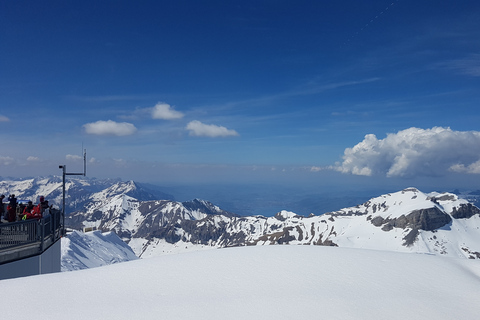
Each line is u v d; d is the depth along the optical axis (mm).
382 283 10234
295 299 8656
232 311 7836
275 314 7723
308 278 10445
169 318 7410
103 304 8203
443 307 8516
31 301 8344
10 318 7336
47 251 17922
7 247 14547
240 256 12695
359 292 9367
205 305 8180
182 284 9773
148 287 9508
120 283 9828
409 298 9031
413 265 12195
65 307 7977
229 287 9555
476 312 8305
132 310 7828
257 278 10344
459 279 10898
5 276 14383
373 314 7914
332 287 9695
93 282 9906
